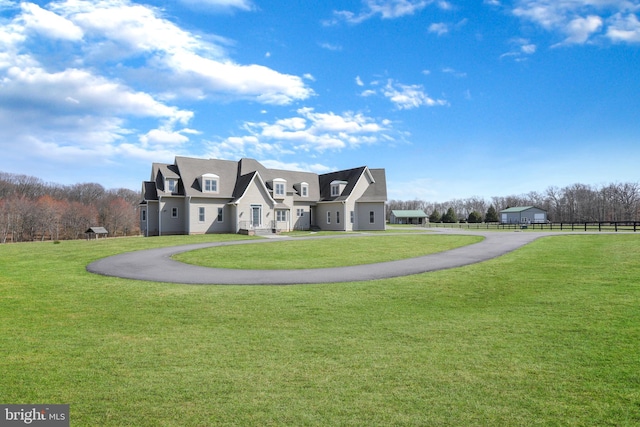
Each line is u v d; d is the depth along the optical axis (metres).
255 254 20.67
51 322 8.43
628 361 5.94
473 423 4.28
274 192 44.56
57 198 88.19
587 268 14.85
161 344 6.98
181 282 12.98
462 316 8.76
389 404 4.73
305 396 4.95
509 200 121.12
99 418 4.41
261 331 7.73
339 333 7.58
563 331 7.48
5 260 18.69
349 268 15.77
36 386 5.25
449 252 21.11
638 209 87.31
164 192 38.59
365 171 48.81
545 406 4.64
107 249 23.25
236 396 4.96
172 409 4.62
